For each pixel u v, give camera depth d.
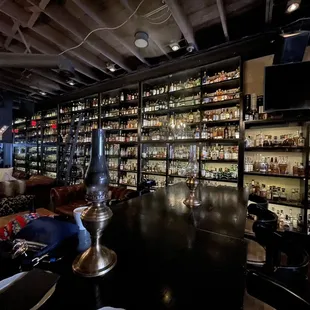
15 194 3.15
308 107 2.12
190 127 3.34
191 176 1.54
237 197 1.72
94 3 2.17
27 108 6.46
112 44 3.09
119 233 0.94
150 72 3.53
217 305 0.49
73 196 3.25
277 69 2.26
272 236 1.15
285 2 2.12
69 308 0.49
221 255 0.73
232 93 2.79
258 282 0.69
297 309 0.60
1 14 2.56
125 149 4.13
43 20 2.60
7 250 0.72
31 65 2.92
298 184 2.50
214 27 2.66
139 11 2.25
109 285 0.57
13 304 0.43
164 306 0.49
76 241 0.86
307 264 0.96
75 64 3.71
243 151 2.63
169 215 1.22
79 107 5.03
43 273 0.54
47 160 5.98
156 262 0.69
